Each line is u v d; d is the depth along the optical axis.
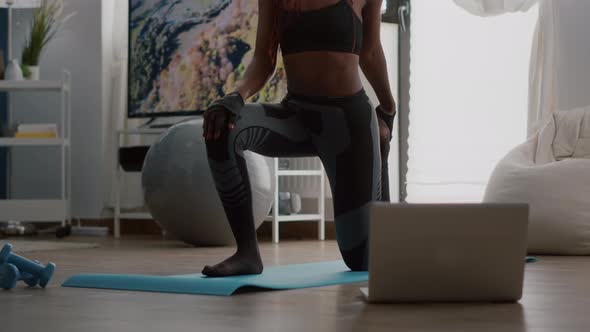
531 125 4.59
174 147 4.59
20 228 5.95
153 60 6.20
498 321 1.65
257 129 2.53
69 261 3.54
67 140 6.09
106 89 6.55
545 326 1.58
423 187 5.25
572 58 4.67
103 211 6.50
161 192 4.58
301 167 5.57
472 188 5.08
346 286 2.35
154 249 4.43
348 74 2.63
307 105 2.62
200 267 3.20
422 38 5.29
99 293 2.20
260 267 2.56
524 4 4.75
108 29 6.56
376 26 2.76
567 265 3.25
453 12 5.17
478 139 5.07
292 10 2.59
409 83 5.50
